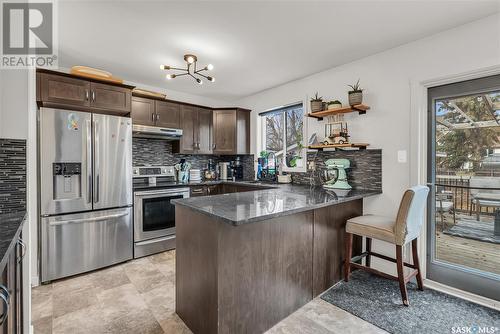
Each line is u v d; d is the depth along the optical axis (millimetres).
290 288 1906
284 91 3717
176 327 1776
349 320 1841
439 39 2238
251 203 1821
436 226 2367
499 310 1958
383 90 2613
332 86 3076
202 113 4102
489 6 1852
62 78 2559
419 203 2055
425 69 2318
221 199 2008
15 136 1575
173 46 2486
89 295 2188
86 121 2615
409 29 2180
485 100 2100
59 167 2480
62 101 2559
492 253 2074
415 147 2373
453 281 2236
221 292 1491
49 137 2414
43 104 2529
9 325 1075
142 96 3414
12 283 1146
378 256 2438
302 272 2002
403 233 1982
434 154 2361
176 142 3889
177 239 1918
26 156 1604
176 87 3875
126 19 2008
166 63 2906
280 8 1880
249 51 2600
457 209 2250
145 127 3348
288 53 2652
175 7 1857
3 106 1554
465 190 2207
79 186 2596
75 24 2070
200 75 3104
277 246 1809
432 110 2355
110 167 2789
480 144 2129
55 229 2449
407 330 1731
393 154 2539
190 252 1749
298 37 2316
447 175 2299
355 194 2369
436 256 2367
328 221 2268
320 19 2027
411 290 2246
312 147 3008
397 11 1917
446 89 2273
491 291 2047
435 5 1843
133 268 2771
